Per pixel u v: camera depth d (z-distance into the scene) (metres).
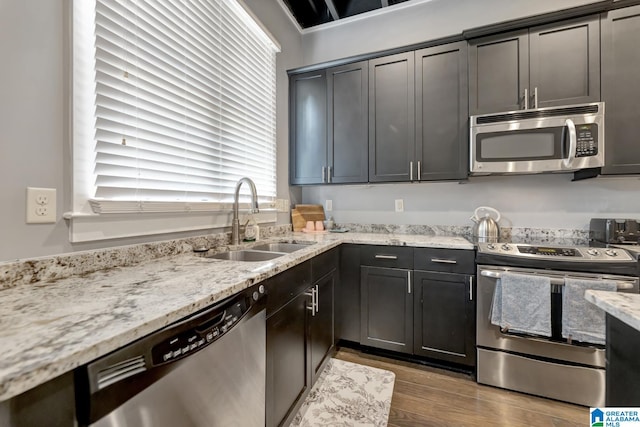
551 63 1.83
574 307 1.53
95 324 0.60
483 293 1.78
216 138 1.72
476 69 1.99
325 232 2.59
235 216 1.75
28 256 0.90
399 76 2.21
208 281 0.94
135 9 1.22
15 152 0.87
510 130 1.87
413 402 1.61
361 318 2.14
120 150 1.17
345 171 2.39
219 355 0.86
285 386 1.31
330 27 2.82
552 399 1.63
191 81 1.52
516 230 2.24
